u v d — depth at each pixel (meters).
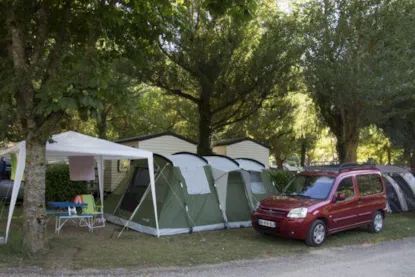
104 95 6.42
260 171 11.77
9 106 7.53
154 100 24.06
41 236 7.20
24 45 7.36
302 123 19.47
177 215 9.80
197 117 22.50
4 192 13.66
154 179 10.39
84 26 8.15
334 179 9.59
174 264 6.94
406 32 12.66
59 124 7.97
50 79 6.93
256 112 17.75
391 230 10.95
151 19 8.27
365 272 6.57
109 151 9.15
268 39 14.19
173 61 13.99
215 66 13.65
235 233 10.03
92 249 7.73
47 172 13.90
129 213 10.67
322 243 8.99
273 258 7.61
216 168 10.75
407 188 15.55
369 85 12.09
